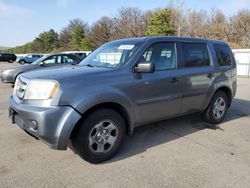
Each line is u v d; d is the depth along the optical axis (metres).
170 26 48.34
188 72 5.14
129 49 4.62
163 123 6.06
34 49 93.31
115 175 3.72
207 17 55.25
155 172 3.81
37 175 3.70
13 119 4.21
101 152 4.07
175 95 4.95
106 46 5.26
